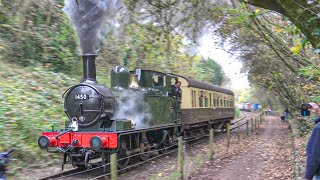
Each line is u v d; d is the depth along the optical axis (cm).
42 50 1598
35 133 1073
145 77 1189
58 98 1375
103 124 968
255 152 1341
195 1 858
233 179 866
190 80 1598
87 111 927
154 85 1252
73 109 945
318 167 422
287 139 1841
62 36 1677
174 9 878
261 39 1164
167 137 1308
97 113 922
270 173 933
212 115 1953
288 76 1658
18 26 1533
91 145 877
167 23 922
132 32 1287
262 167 1025
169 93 1337
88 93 930
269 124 3425
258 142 1723
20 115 1091
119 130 916
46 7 1652
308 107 472
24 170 914
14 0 1543
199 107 1697
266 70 1900
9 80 1309
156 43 1161
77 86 949
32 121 1106
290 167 987
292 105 2045
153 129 1132
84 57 955
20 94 1237
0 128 980
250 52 1605
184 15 895
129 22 990
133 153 1013
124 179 879
